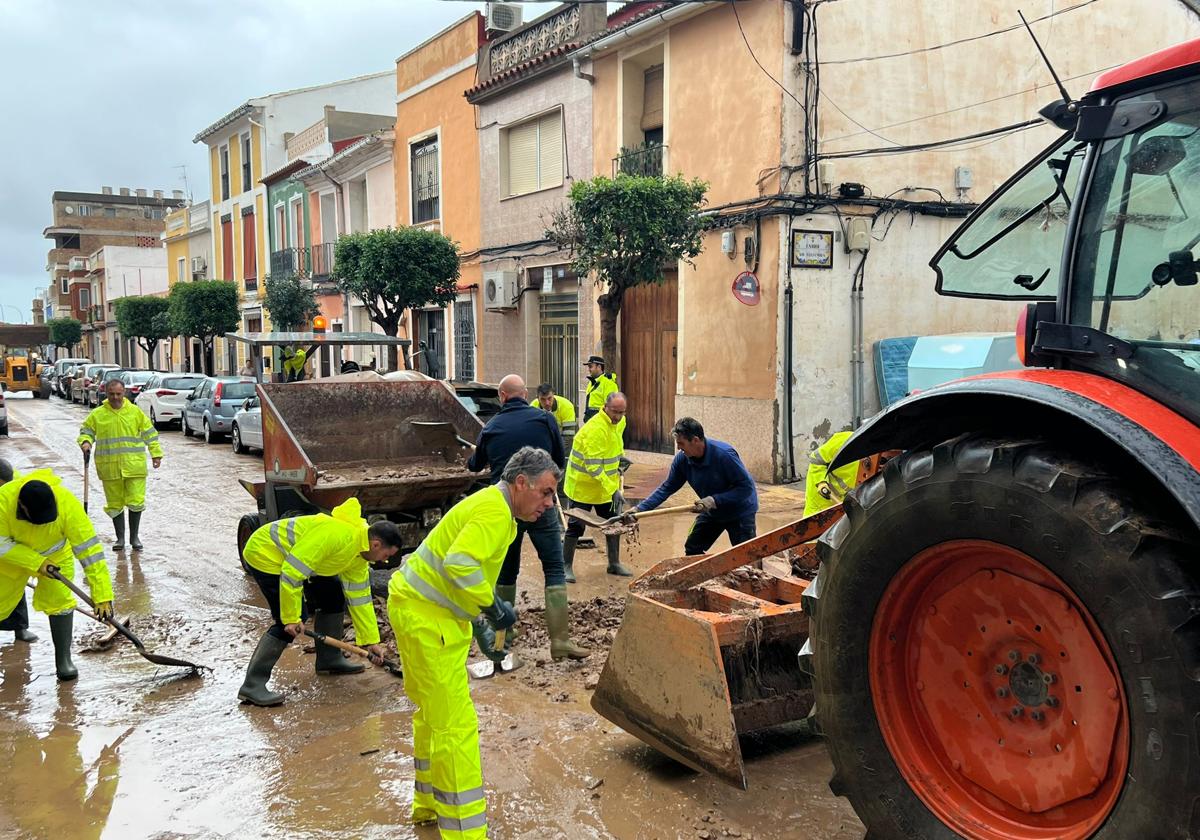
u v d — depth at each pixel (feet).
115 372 109.29
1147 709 7.90
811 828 12.66
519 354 63.21
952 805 10.05
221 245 127.03
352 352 87.97
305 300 88.99
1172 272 9.60
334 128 97.35
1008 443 9.25
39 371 151.84
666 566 16.67
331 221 94.94
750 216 42.42
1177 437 8.51
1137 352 9.29
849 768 10.78
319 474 25.03
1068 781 9.12
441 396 30.66
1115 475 8.64
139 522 34.40
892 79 43.09
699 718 13.25
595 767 14.73
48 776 14.94
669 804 13.43
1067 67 47.03
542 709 17.24
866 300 43.50
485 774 14.60
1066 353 9.89
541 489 12.64
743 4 42.65
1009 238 11.89
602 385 42.86
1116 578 8.07
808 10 40.78
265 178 106.01
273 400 27.73
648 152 49.88
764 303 42.29
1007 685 9.75
